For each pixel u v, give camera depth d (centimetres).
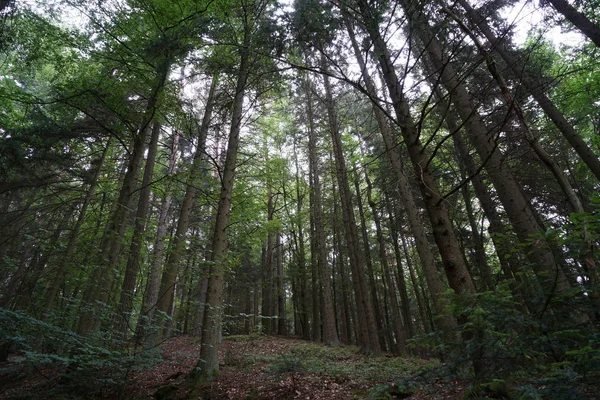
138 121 862
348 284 2417
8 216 938
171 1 757
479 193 838
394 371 729
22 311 593
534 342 206
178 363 903
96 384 626
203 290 1545
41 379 813
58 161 1032
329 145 1986
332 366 812
